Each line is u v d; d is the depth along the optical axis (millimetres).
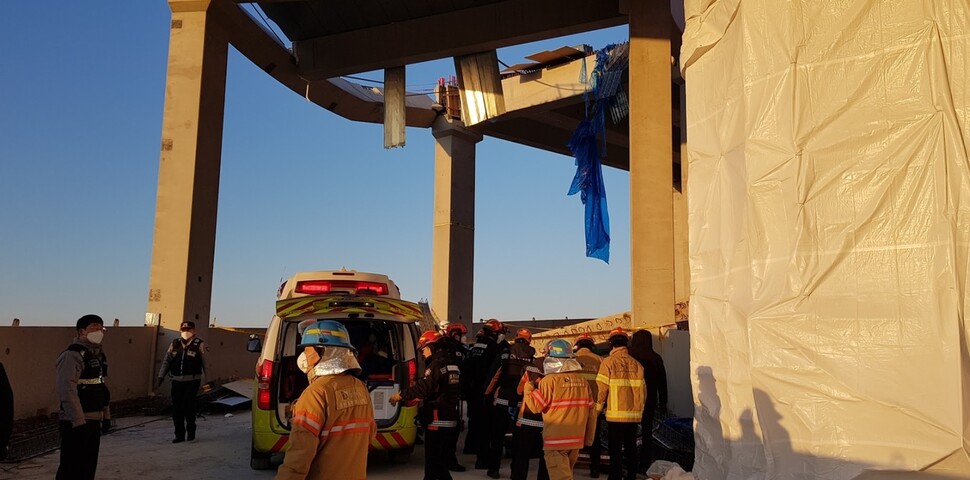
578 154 22062
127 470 8125
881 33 5262
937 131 4941
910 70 5109
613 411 7270
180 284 16344
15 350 10891
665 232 15617
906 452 4797
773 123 5715
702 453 6629
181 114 17188
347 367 3879
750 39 5961
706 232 6789
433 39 21297
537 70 27703
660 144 16031
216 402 13883
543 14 20094
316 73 22656
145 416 13508
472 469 8492
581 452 8750
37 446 9305
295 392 8070
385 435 8266
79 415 5926
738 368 6074
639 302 15422
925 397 4773
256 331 20500
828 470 5090
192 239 16688
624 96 26469
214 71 17984
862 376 5051
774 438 5445
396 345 8617
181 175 16875
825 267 5320
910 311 4914
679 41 20219
